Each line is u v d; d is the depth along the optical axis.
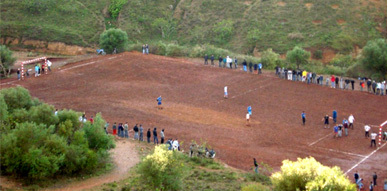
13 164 25.77
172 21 89.94
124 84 50.84
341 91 50.50
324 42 75.50
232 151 35.16
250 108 42.53
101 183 26.86
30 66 62.78
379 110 45.03
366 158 34.66
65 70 55.84
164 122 40.62
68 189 25.72
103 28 84.56
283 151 35.56
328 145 36.97
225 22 85.75
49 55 75.62
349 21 80.06
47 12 84.81
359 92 50.34
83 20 85.19
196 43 82.50
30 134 26.83
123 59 60.34
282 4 86.56
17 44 78.75
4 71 55.41
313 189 18.75
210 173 29.84
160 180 25.00
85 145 28.61
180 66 58.03
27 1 85.81
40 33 79.94
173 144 33.38
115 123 37.03
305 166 20.05
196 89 49.75
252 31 81.50
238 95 48.25
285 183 19.94
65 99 45.78
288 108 45.09
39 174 25.64
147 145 34.88
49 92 47.91
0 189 24.22
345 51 74.19
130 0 93.06
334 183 18.91
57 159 26.28
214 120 41.56
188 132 38.59
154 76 53.66
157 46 67.00
